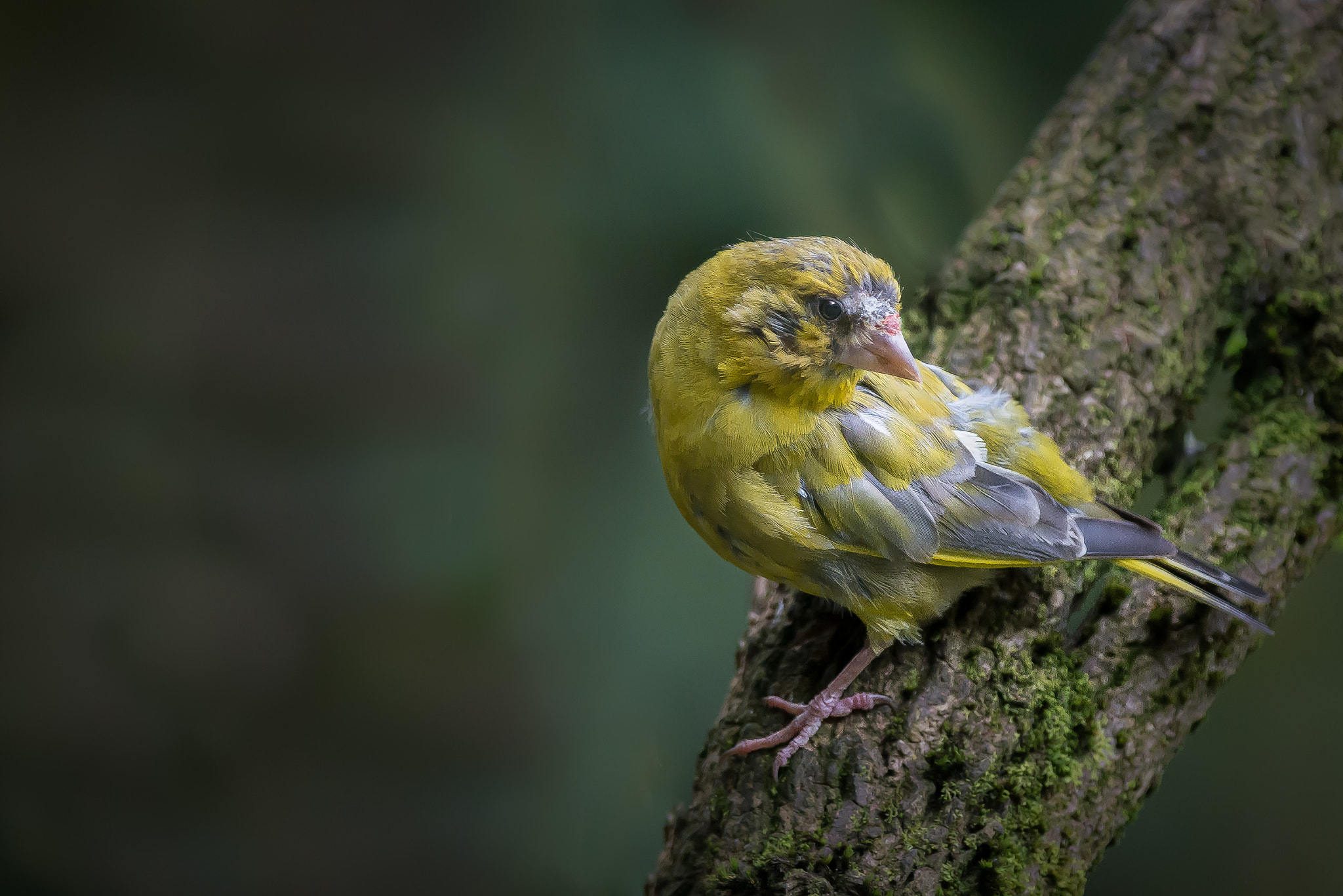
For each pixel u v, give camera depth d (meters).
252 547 10.77
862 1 9.91
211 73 10.72
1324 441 8.70
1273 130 9.39
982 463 7.52
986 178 10.22
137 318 10.73
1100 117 9.70
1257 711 11.32
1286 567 8.20
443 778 10.38
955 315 9.20
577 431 9.74
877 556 7.31
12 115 10.75
